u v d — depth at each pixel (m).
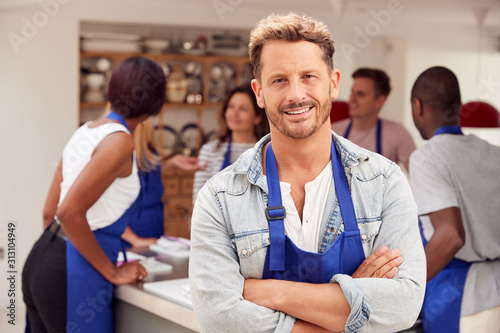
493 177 2.04
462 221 2.01
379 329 1.17
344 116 3.35
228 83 5.52
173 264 2.41
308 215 1.23
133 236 2.78
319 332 1.19
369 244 1.22
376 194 1.23
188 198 5.20
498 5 4.36
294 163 1.24
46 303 2.05
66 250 2.05
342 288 1.15
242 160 1.26
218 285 1.20
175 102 5.31
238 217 1.23
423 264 1.21
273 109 1.17
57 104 4.79
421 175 2.06
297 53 1.14
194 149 5.49
